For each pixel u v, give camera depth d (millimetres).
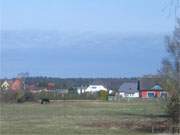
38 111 82375
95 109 89375
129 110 84125
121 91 183000
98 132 44156
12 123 55688
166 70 42438
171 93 43250
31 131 45125
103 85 191250
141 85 166250
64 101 130250
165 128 44438
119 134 42000
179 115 44188
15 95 117875
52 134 42406
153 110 81375
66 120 60406
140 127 47719
